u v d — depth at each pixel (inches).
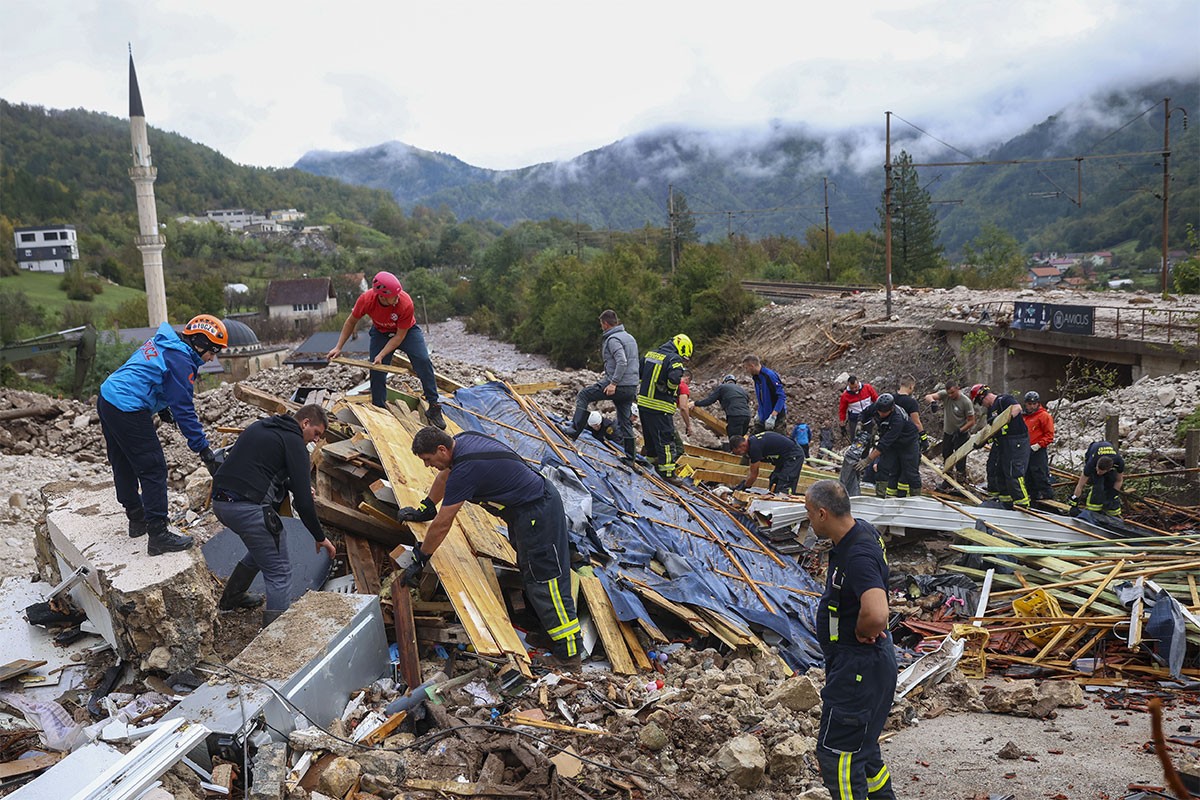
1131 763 199.6
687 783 187.3
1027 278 2363.4
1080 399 909.2
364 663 206.7
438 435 215.5
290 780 164.2
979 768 200.8
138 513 214.8
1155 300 1188.5
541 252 4136.3
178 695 190.4
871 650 162.9
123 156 7869.1
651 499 365.4
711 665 247.0
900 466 405.4
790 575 347.6
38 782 144.1
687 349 405.7
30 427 555.2
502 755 186.2
